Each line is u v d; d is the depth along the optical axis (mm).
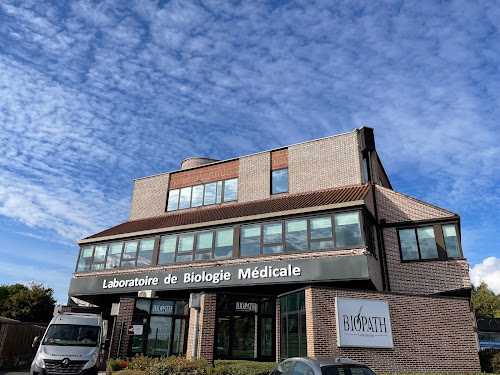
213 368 12680
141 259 22344
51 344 13609
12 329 18969
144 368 12609
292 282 17406
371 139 21938
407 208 20047
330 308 13922
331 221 17672
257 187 24109
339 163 22062
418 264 18844
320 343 13344
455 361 14039
